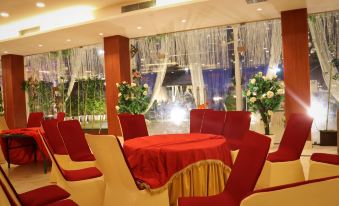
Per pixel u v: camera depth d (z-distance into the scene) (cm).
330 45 691
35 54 1067
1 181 203
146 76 896
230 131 455
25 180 493
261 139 205
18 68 1065
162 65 875
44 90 1076
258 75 554
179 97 859
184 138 376
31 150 615
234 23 748
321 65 700
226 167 334
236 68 777
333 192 121
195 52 834
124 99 742
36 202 224
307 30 645
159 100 879
